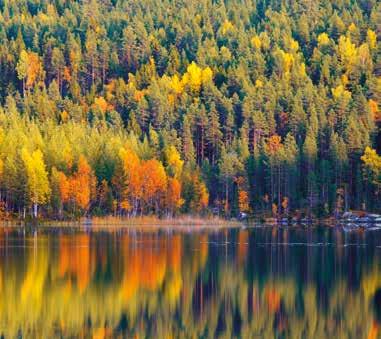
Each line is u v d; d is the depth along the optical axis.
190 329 102.00
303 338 97.69
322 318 108.88
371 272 148.62
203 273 147.12
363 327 103.56
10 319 105.94
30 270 149.00
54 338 95.69
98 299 120.56
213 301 120.19
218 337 98.06
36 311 111.25
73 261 162.88
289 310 114.12
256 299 122.00
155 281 137.38
